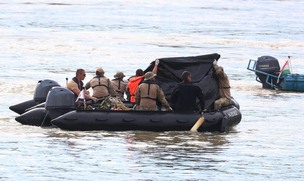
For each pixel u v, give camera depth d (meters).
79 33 150.25
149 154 53.81
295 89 90.50
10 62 105.31
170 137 59.25
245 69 107.75
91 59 111.81
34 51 119.00
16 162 50.84
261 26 184.00
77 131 60.06
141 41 140.00
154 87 61.25
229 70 105.94
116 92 65.44
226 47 135.50
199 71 63.50
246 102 80.50
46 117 61.84
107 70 100.69
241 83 95.00
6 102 74.44
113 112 60.19
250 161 52.78
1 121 64.50
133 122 59.88
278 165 51.81
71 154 53.28
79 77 63.59
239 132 62.97
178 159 52.69
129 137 58.81
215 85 63.56
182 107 60.81
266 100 82.25
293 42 148.00
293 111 75.00
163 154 53.97
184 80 61.19
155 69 63.41
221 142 58.56
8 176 47.44
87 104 62.72
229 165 51.47
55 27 162.75
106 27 167.25
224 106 63.69
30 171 48.69
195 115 60.91
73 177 47.47
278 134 62.62
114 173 48.59
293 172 49.94
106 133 59.84
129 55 118.19
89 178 47.34
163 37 148.38
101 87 63.22
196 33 159.50
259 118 70.38
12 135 58.94
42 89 65.81
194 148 56.16
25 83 86.75
